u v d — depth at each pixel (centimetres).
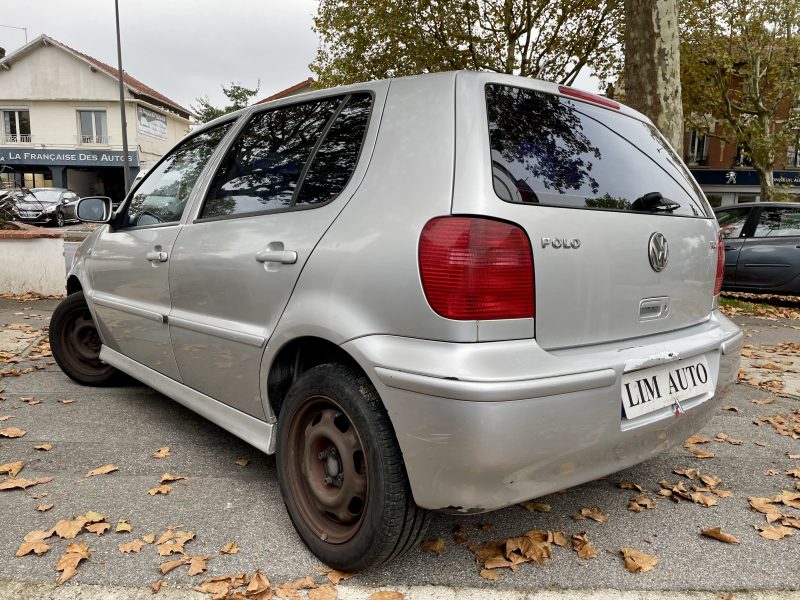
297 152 248
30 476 281
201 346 274
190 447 318
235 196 272
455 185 182
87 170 3853
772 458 329
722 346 245
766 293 894
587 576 213
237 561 217
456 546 230
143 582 204
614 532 246
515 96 210
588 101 242
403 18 1434
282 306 225
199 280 273
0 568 210
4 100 3556
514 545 225
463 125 191
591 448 189
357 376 199
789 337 688
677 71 715
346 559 202
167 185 336
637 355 203
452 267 173
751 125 1980
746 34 1864
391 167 202
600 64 1570
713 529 243
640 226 216
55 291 799
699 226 249
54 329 414
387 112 215
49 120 3588
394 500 187
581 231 194
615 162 231
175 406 382
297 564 215
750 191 2778
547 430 175
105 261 367
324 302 205
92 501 258
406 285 181
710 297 256
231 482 278
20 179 3731
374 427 189
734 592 206
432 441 173
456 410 167
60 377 444
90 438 328
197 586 202
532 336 181
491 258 173
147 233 328
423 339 178
